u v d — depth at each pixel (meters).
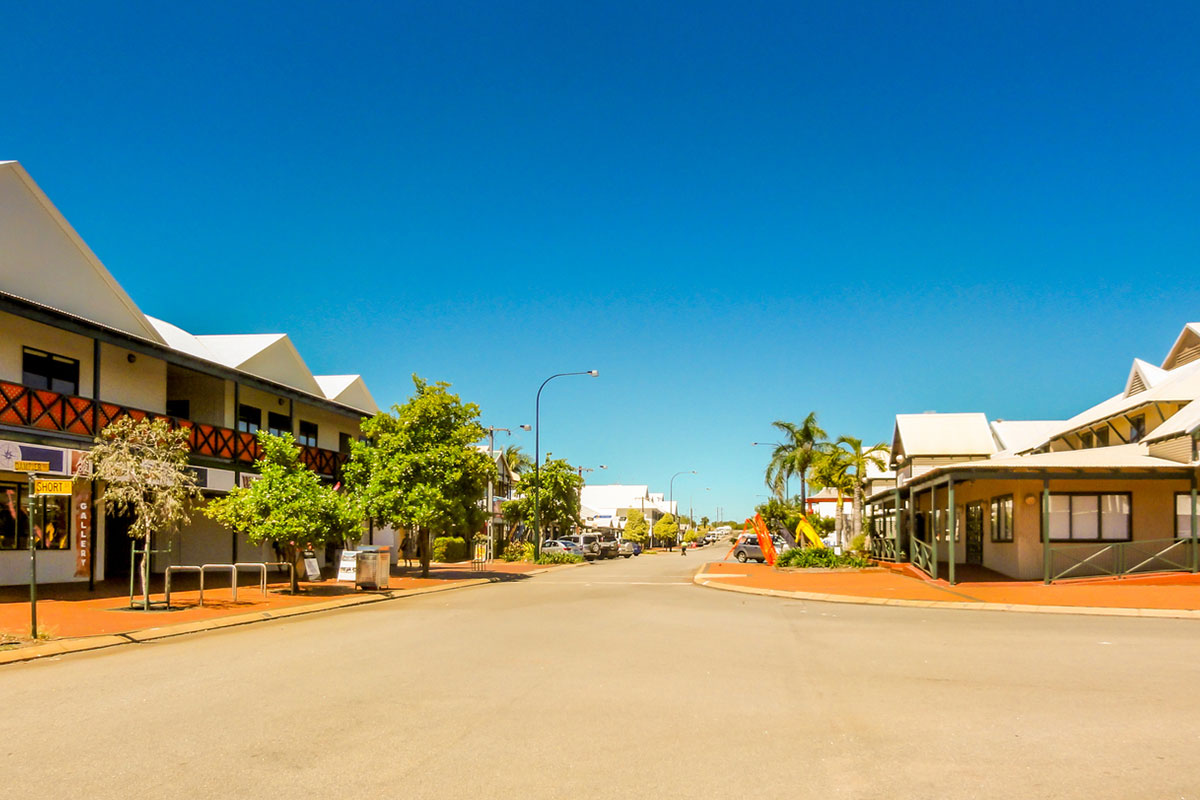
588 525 99.44
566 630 14.34
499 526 64.25
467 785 5.71
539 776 5.91
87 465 19.20
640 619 16.22
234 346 31.98
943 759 6.29
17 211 20.47
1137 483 23.70
